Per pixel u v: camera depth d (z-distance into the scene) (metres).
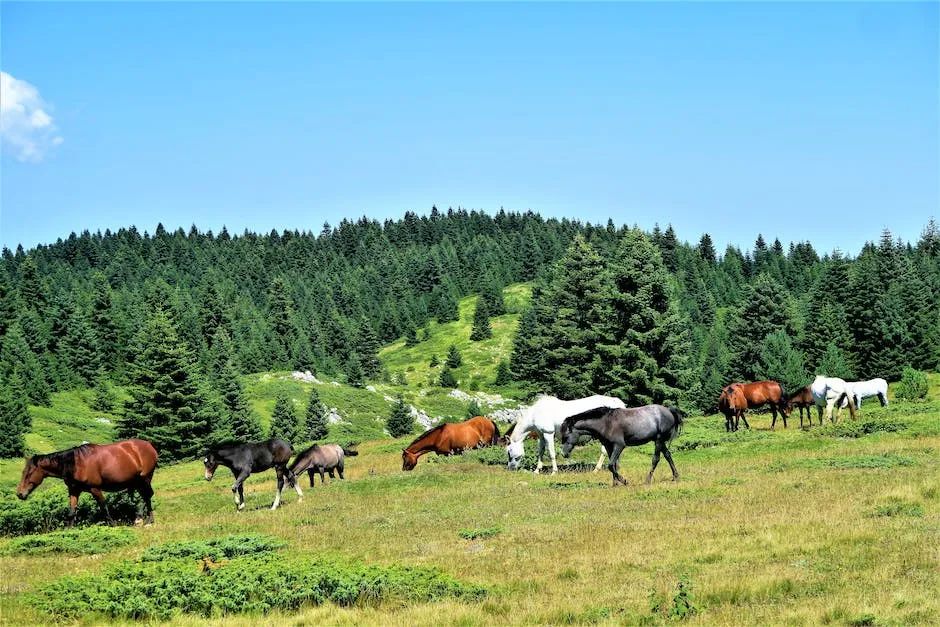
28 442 74.38
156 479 49.50
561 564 13.66
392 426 103.56
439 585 12.52
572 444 22.64
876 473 20.81
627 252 52.56
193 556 15.99
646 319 51.91
